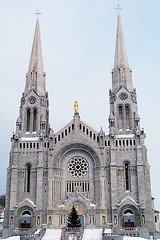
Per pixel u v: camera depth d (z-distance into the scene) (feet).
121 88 335.67
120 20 381.19
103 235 237.86
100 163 302.66
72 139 314.96
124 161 303.07
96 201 293.84
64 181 309.01
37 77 352.49
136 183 295.07
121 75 344.49
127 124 324.19
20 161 311.68
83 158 313.73
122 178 298.15
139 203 285.02
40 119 331.16
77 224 271.28
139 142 307.17
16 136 318.65
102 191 293.02
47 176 304.71
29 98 339.77
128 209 286.25
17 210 293.23
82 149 313.53
